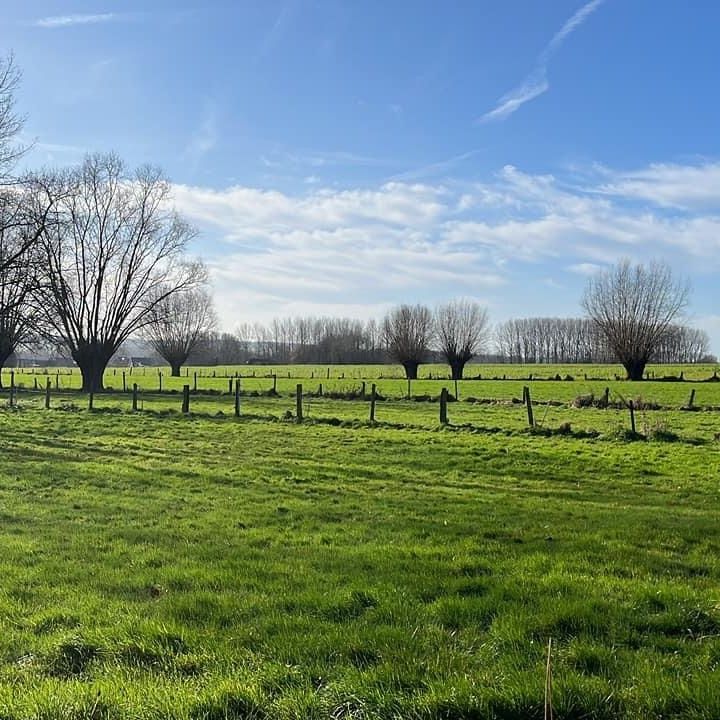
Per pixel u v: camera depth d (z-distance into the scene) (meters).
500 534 12.59
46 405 43.47
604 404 43.44
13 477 19.05
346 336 154.12
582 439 28.59
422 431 31.70
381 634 7.02
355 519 14.22
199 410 42.44
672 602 7.97
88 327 65.69
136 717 5.36
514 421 36.47
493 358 171.88
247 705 5.55
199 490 17.77
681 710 5.38
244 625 7.49
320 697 5.65
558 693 5.50
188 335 106.75
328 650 6.69
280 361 161.00
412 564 10.14
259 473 20.53
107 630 7.26
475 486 19.12
